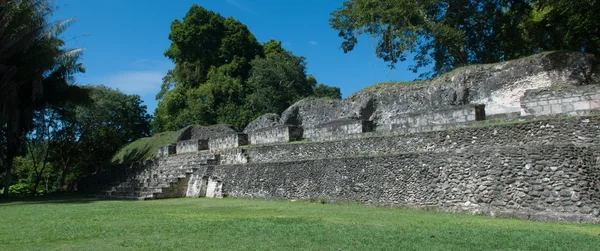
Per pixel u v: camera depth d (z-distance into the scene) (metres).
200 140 24.08
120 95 39.19
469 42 25.41
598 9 18.16
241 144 21.72
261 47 48.41
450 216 10.43
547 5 20.66
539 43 23.52
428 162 12.05
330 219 10.08
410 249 6.43
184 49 45.44
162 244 7.12
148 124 42.94
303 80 44.66
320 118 24.70
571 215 9.07
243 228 8.66
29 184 35.28
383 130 15.95
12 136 24.09
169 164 23.80
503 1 24.11
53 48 23.38
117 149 35.75
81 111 33.62
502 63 18.28
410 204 12.20
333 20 26.30
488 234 7.55
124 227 9.25
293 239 7.36
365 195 13.41
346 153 16.09
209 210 12.91
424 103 19.97
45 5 22.95
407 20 22.48
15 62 23.44
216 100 41.12
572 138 10.94
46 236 8.22
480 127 12.70
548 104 13.10
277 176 16.38
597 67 16.09
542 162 9.88
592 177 9.48
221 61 45.56
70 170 36.97
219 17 46.00
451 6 24.02
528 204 9.91
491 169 10.68
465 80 18.97
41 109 26.56
